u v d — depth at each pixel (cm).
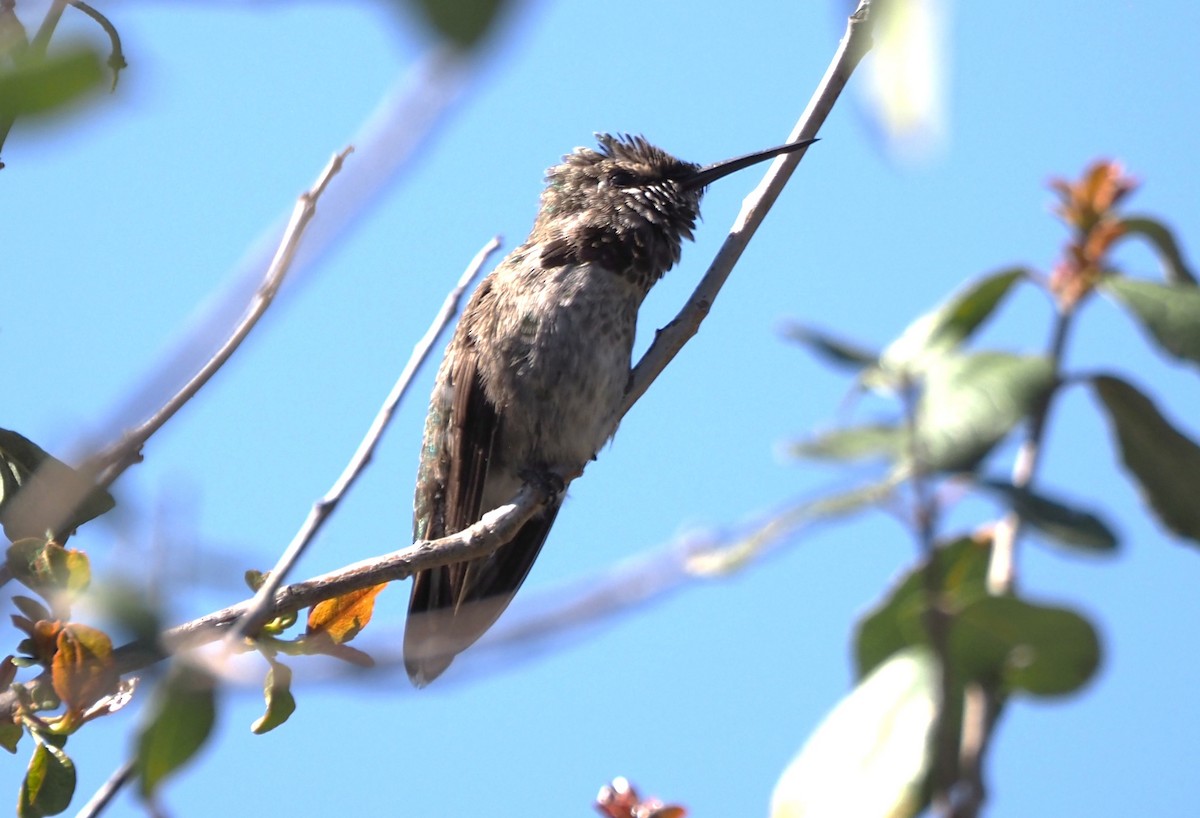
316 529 559
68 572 580
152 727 302
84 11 402
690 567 352
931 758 302
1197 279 395
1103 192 411
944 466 299
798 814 310
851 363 326
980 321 366
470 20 175
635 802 529
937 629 307
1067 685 314
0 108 198
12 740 609
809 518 322
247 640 604
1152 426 345
